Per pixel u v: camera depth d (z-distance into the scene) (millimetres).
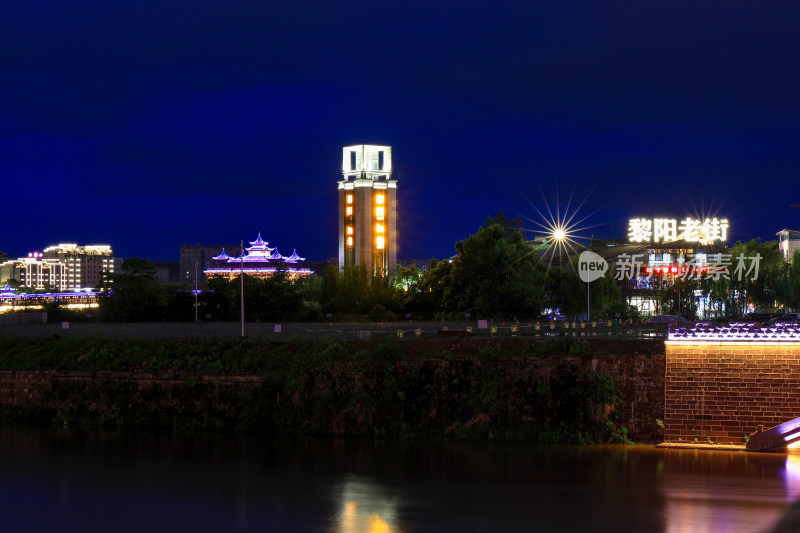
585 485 35312
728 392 41094
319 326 73375
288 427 48062
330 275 111125
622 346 45188
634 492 34000
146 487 37375
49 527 31812
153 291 97562
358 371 47469
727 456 39125
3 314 94375
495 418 44719
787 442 39406
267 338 56531
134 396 53562
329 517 31906
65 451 45500
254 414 49062
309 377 48438
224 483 37688
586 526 29938
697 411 41469
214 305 98188
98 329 67688
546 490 34719
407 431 45562
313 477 38219
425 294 103125
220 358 53750
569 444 42438
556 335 50094
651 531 29172
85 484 38219
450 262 101750
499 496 34062
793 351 40312
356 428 46375
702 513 31047
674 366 42312
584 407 43594
